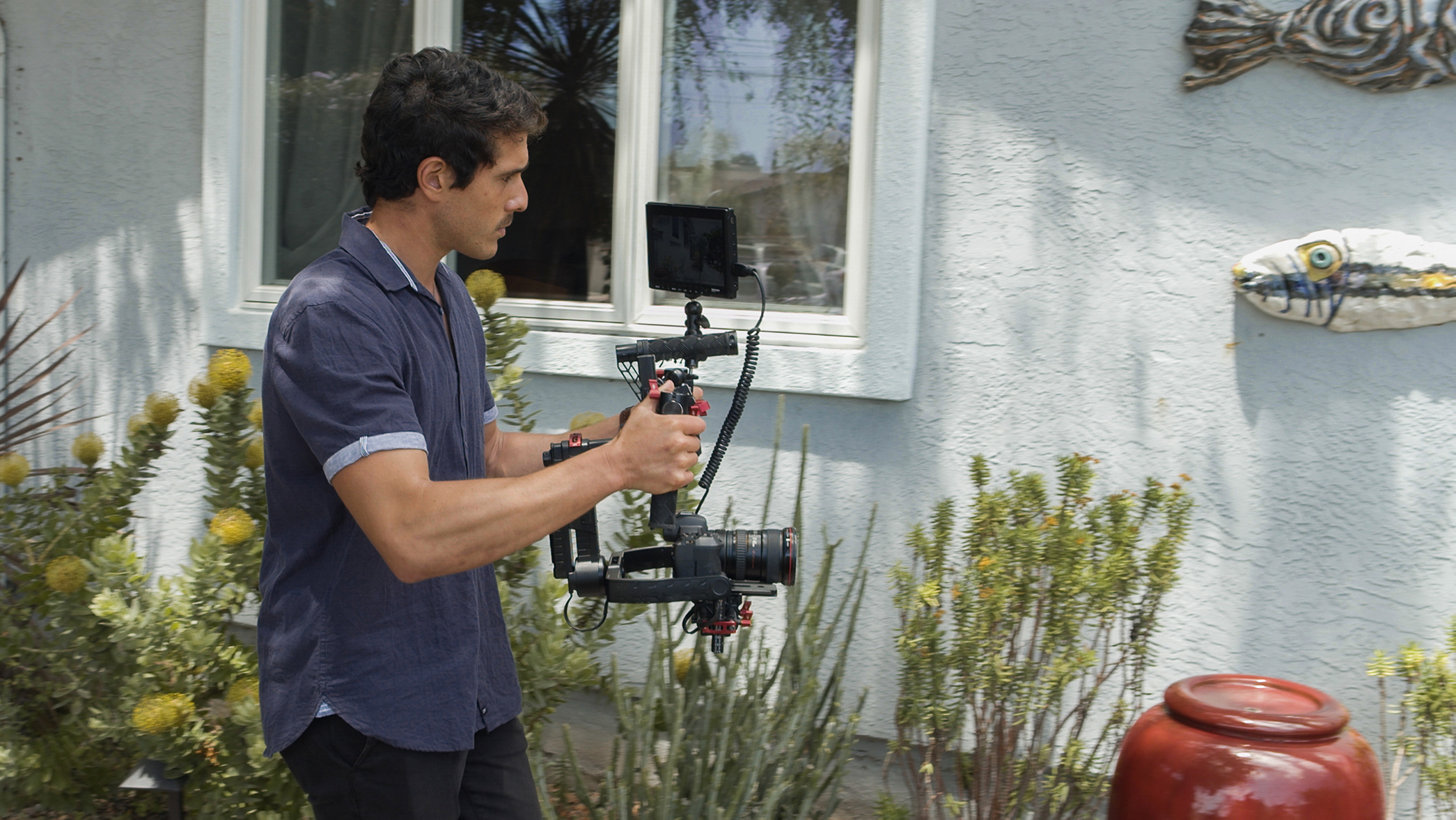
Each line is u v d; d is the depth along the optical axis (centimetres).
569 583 182
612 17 329
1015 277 293
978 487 271
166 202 373
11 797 295
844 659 275
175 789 273
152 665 263
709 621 181
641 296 331
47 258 389
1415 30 254
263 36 362
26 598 292
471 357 196
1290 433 275
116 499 303
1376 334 267
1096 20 280
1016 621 251
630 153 326
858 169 308
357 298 166
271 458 175
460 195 174
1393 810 258
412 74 170
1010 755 251
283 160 370
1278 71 268
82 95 379
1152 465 286
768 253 324
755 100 321
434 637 175
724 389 317
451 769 178
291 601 174
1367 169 265
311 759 175
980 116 291
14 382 389
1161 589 253
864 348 306
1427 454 267
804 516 313
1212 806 208
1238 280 271
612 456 160
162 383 379
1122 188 283
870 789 313
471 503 153
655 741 281
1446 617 268
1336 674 277
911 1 288
